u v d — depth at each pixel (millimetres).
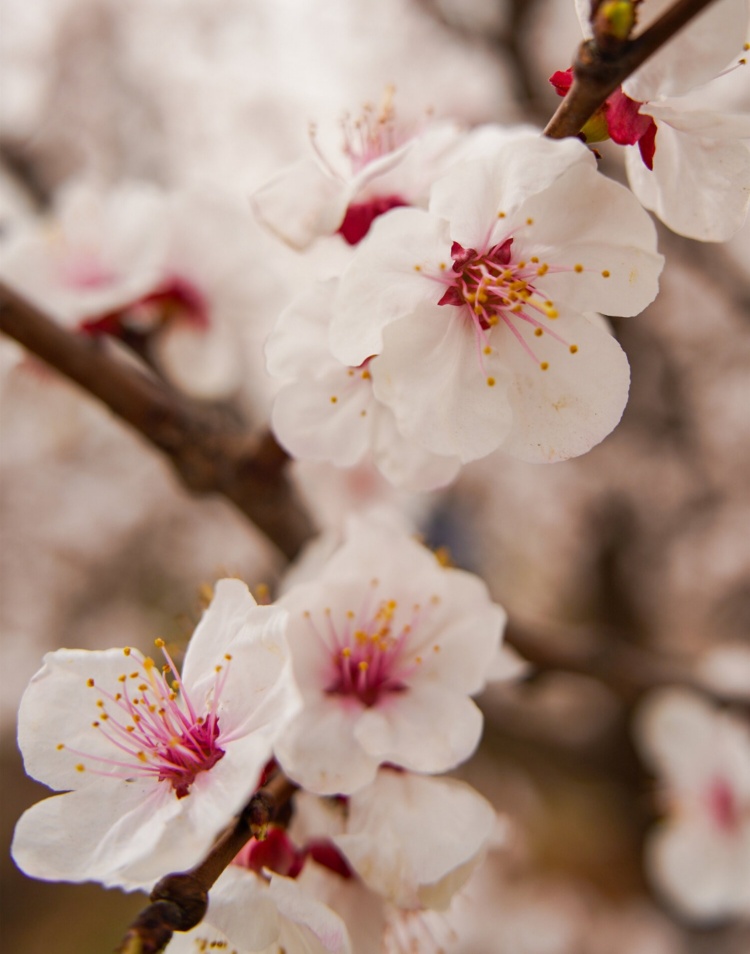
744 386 642
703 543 654
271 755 202
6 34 633
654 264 195
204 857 189
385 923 205
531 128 213
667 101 200
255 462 244
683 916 595
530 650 283
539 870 633
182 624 217
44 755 195
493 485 715
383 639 211
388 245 196
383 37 646
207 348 267
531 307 200
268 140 633
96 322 257
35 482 657
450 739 205
